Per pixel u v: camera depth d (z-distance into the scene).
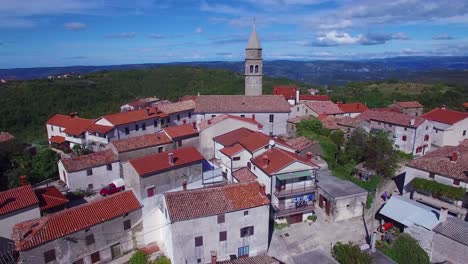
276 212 42.19
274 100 74.75
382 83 174.25
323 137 66.50
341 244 35.12
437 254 35.69
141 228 39.53
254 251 37.47
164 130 61.25
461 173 41.88
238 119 63.53
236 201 35.81
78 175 50.47
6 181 53.34
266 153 47.47
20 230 33.44
